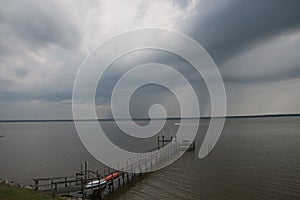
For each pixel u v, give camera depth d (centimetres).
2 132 16525
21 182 3931
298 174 3716
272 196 2834
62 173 4453
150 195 2953
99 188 2786
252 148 6488
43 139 11162
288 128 13238
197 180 3575
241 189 3111
